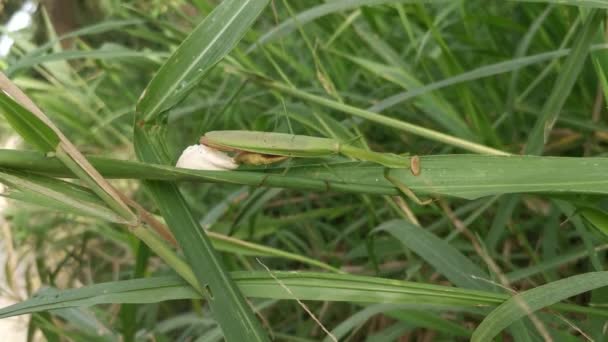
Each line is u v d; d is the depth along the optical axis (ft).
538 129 1.03
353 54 1.69
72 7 4.24
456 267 0.94
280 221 1.52
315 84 1.60
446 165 0.82
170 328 1.34
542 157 0.79
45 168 0.79
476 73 1.18
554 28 1.45
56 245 2.01
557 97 1.00
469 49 1.48
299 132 1.50
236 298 0.76
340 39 1.67
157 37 1.53
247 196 1.42
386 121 1.14
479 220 1.28
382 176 0.85
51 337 1.14
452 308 0.95
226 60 1.28
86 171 0.76
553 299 0.74
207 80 1.96
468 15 1.42
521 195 1.07
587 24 0.96
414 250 0.97
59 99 2.16
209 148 0.84
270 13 2.04
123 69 2.11
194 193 2.08
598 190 0.75
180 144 2.05
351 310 1.44
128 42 3.37
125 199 0.81
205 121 1.30
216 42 0.85
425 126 1.56
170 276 0.82
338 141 0.81
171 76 0.83
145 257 1.05
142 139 0.84
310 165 0.87
